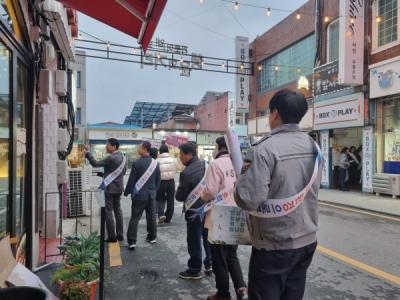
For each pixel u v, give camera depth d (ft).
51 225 19.45
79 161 29.45
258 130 64.90
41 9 13.92
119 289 13.12
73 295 9.88
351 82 39.70
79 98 111.55
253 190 6.73
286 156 6.98
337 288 13.28
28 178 12.86
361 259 16.74
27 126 12.91
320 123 47.39
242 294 11.57
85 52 58.39
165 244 19.21
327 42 47.47
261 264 7.15
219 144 12.06
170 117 141.69
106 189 19.15
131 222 18.20
